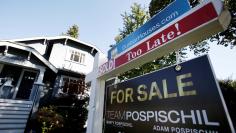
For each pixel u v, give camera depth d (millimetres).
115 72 2973
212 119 1297
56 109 10258
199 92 1462
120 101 2531
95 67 3672
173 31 1882
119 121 2406
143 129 1946
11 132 8156
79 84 12906
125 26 12547
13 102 9289
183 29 1764
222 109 1249
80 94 13039
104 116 2814
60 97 12016
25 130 8805
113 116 2582
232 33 8570
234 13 7938
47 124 8508
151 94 1996
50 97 12945
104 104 3053
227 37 8984
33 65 11938
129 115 2246
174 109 1646
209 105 1351
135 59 2373
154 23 2260
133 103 2244
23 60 11656
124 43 2840
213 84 1369
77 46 16281
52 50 14859
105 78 3322
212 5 1534
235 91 8945
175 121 1599
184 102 1569
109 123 2621
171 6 2049
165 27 2008
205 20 1561
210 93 1370
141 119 2025
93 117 3170
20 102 9484
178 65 1762
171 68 1839
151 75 2090
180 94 1635
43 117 8555
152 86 2020
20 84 12422
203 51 10922
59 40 15625
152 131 1816
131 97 2320
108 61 3131
